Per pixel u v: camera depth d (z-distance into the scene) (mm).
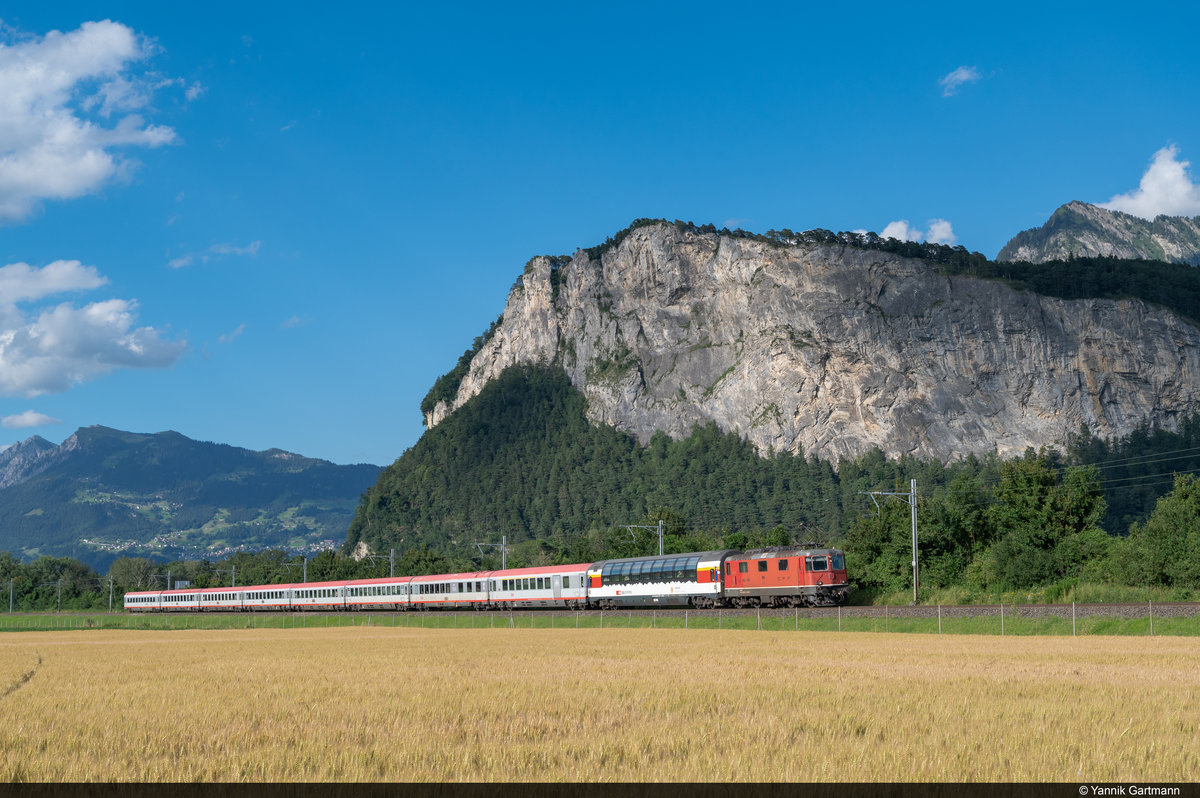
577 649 48906
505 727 20016
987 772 14641
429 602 107375
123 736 19438
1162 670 31734
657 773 14867
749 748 16891
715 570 77938
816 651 44250
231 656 49562
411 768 15570
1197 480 71562
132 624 124188
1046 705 22359
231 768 15656
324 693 27844
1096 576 71188
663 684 29109
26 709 24656
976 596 74875
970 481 88125
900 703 23203
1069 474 86812
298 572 196125
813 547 75125
